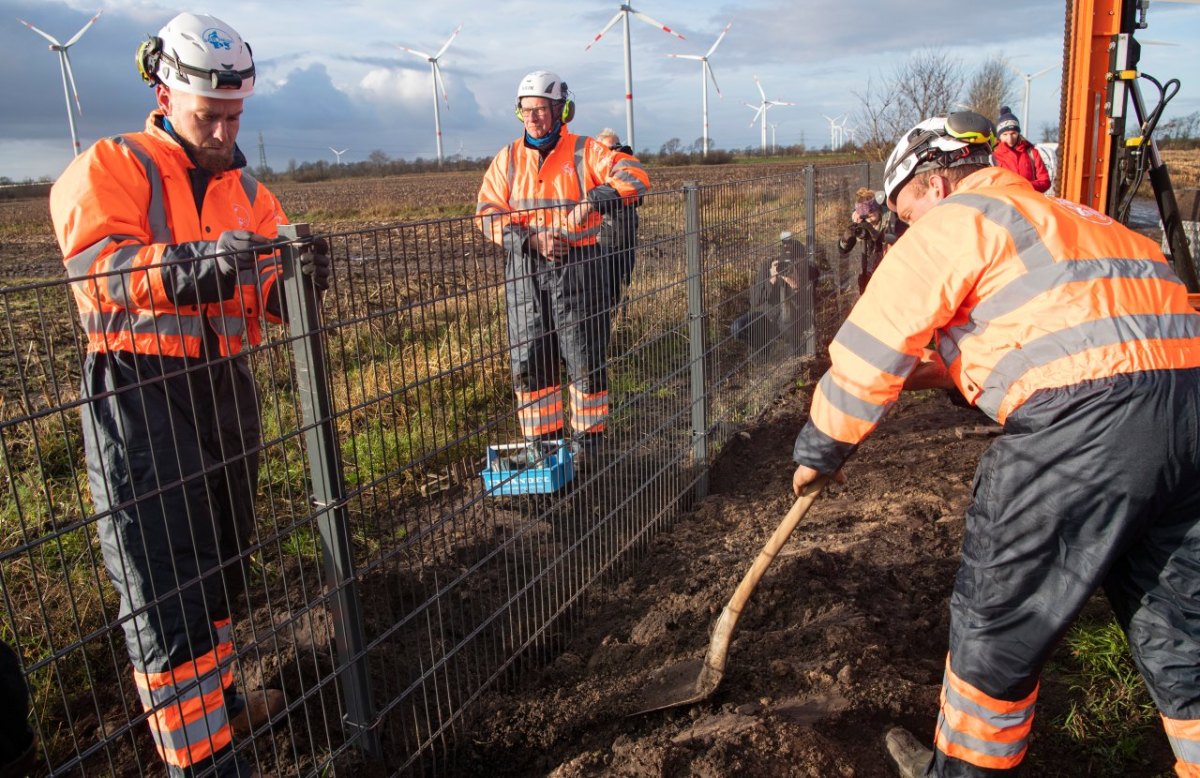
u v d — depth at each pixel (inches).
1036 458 79.7
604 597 153.3
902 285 85.5
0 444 65.8
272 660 127.6
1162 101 218.2
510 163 195.9
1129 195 226.5
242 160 104.2
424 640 134.0
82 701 125.3
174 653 92.0
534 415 154.3
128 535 89.3
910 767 100.4
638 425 167.8
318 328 90.0
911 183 98.5
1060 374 78.7
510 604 126.6
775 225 243.4
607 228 173.0
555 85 186.7
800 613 134.9
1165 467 76.0
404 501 114.4
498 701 124.3
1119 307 79.2
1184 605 80.1
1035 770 107.7
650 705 118.0
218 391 97.5
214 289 84.1
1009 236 83.0
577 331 155.6
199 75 91.3
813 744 100.7
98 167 88.6
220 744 96.3
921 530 165.2
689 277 182.7
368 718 102.7
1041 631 82.7
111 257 85.0
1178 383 76.6
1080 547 79.7
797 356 275.0
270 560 158.4
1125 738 110.3
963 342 86.6
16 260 681.0
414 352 104.6
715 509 187.3
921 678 119.3
